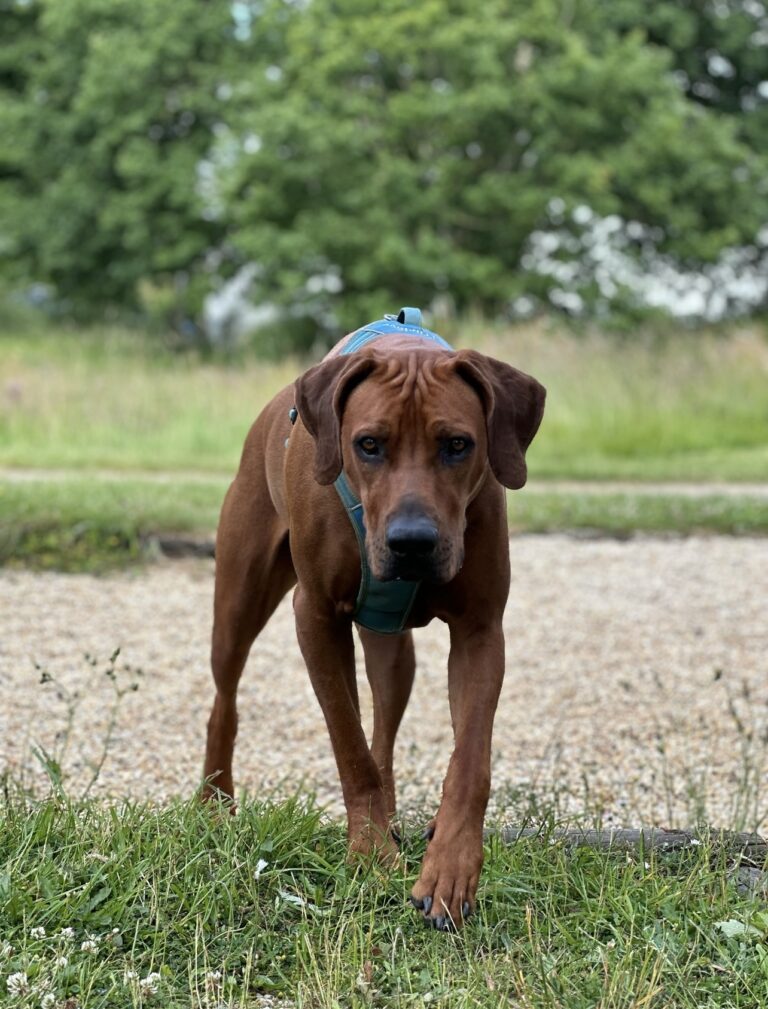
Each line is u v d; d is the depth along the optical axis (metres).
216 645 4.22
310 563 3.51
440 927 3.06
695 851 3.62
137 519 9.02
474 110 22.61
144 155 25.64
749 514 10.27
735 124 25.50
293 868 3.38
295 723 5.81
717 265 27.84
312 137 22.42
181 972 3.00
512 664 6.78
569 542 9.73
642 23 27.94
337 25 23.58
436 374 3.29
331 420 3.31
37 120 27.83
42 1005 2.79
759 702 6.16
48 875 3.22
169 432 14.83
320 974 2.90
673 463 13.78
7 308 27.03
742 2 29.28
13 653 6.61
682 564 9.01
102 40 26.09
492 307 24.41
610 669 6.69
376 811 3.49
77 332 24.64
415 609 3.50
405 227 23.59
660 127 23.36
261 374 16.98
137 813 3.65
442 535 3.13
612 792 5.02
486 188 22.95
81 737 5.45
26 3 30.72
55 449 14.04
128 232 26.42
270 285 24.94
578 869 3.40
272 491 3.99
